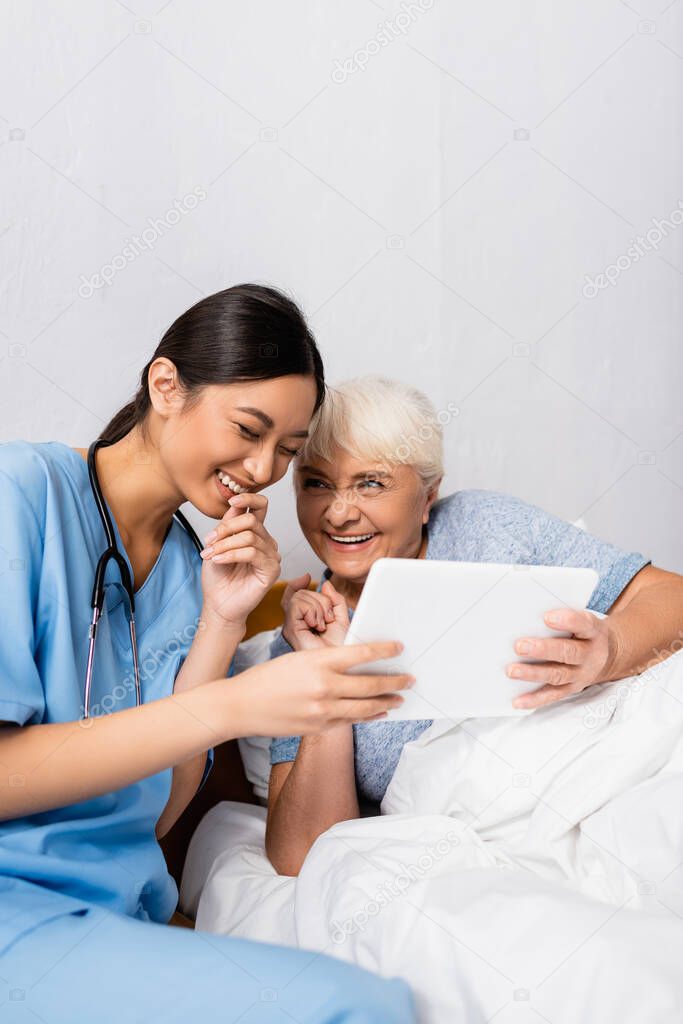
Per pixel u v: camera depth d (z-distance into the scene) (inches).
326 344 76.3
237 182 72.6
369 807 58.7
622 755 44.4
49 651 43.6
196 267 71.9
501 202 81.3
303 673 38.2
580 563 56.8
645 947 34.4
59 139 67.5
